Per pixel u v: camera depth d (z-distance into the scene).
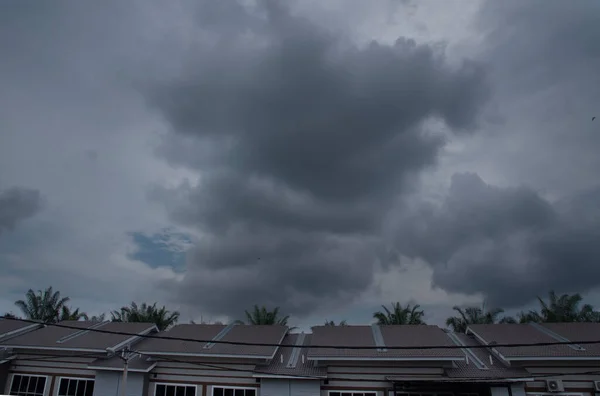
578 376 20.59
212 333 26.70
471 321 36.59
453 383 20.38
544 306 34.22
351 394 21.86
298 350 25.41
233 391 23.20
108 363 24.25
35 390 25.78
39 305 43.66
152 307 41.22
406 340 23.36
